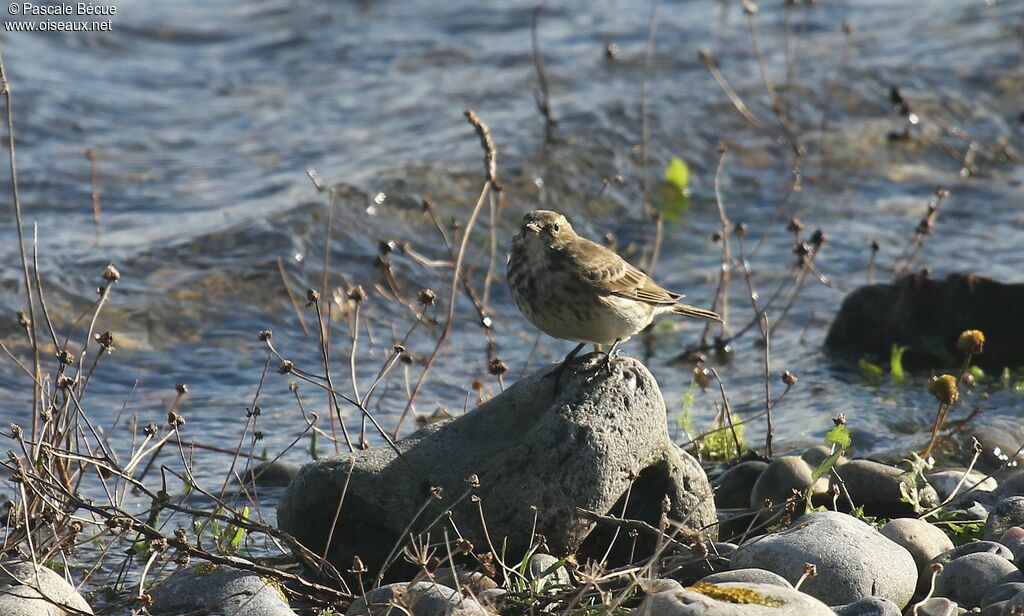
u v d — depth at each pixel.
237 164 21.45
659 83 25.56
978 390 14.05
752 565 8.69
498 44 28.48
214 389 14.26
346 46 28.50
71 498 8.92
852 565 8.52
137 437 12.65
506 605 8.01
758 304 17.36
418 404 13.99
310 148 22.22
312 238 18.09
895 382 14.44
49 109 23.28
